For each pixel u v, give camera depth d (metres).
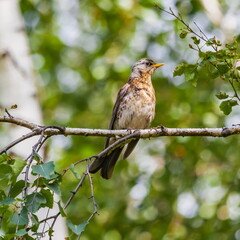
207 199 14.80
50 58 17.84
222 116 14.49
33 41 17.69
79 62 17.88
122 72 16.75
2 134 9.87
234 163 14.83
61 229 8.36
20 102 9.43
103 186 14.94
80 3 17.84
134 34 17.27
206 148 14.88
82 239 13.62
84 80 17.50
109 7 16.41
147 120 12.18
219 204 14.44
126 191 15.04
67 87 17.86
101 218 14.45
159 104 15.46
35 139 8.99
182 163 14.97
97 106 17.03
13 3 10.19
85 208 13.87
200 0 15.04
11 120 7.67
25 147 8.91
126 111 12.01
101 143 15.27
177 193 14.85
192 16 15.38
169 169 14.99
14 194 6.14
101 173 10.32
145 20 15.98
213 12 14.91
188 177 14.88
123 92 12.10
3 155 6.17
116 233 15.09
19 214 5.84
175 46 16.16
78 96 17.19
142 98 12.05
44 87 17.52
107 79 16.94
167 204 15.02
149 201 14.80
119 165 15.17
